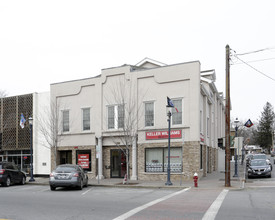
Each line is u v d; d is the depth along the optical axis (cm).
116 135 2389
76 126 2600
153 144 2267
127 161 2078
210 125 2969
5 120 2922
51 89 2719
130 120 2247
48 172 2681
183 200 1262
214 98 3400
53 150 2653
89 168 2514
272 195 1419
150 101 2312
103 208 1064
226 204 1137
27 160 2805
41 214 965
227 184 1809
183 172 2155
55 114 2647
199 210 1009
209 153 2936
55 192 1662
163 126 2252
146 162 2300
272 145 9381
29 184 2227
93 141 2503
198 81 2158
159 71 2286
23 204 1177
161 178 2214
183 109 2195
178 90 2225
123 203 1184
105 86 2489
